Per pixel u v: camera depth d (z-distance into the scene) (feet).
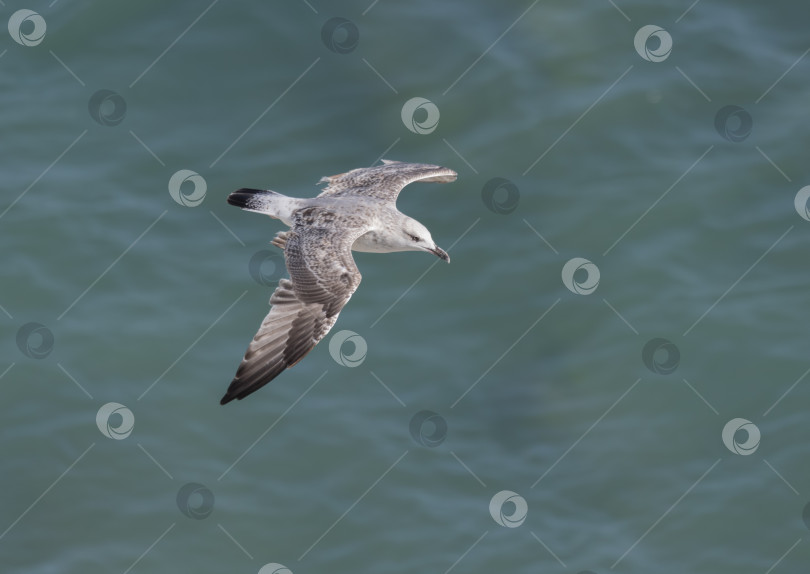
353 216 47.78
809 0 85.97
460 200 76.18
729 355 69.21
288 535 63.05
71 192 76.79
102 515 63.67
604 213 75.31
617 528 62.75
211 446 66.59
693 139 78.95
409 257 74.54
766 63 82.48
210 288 73.15
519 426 66.90
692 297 71.87
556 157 77.61
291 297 43.29
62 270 73.61
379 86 80.28
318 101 80.12
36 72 82.28
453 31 82.58
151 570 61.67
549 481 64.59
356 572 61.52
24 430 66.90
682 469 64.80
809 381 67.97
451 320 71.61
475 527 62.75
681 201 75.82
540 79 80.84
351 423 67.10
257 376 41.09
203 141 78.79
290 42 82.58
